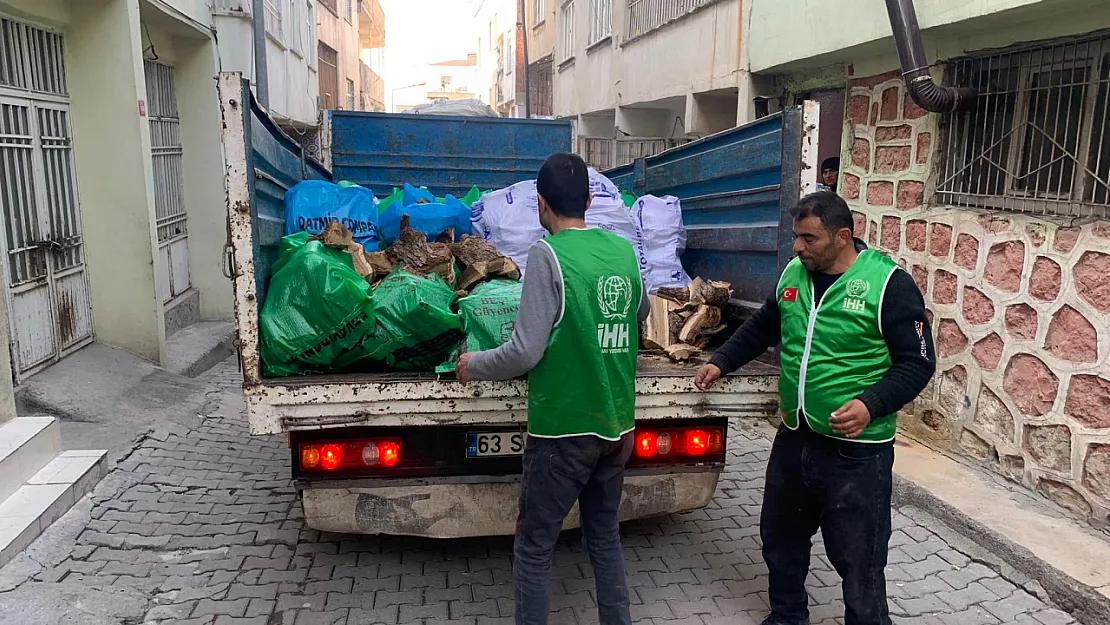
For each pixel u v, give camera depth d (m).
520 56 27.34
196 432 5.23
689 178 4.35
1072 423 3.88
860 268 2.61
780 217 3.24
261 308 3.00
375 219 4.02
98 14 5.85
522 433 3.21
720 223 3.99
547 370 2.57
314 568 3.51
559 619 3.16
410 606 3.21
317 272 2.92
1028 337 4.14
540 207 2.74
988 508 3.94
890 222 5.24
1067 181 3.97
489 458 3.23
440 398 2.92
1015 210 4.28
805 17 5.68
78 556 3.47
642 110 11.82
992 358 4.39
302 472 3.13
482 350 2.90
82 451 4.30
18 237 5.09
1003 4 3.81
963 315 4.61
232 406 5.89
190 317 8.34
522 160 7.17
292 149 4.26
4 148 4.96
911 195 5.03
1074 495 3.88
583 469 2.62
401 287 2.98
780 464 2.94
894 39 4.66
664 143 11.72
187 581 3.35
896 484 4.37
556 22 15.96
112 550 3.57
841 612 3.28
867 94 5.46
